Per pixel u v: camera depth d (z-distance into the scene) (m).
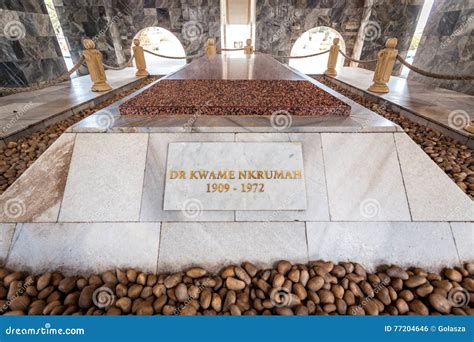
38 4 5.41
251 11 8.84
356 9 7.78
